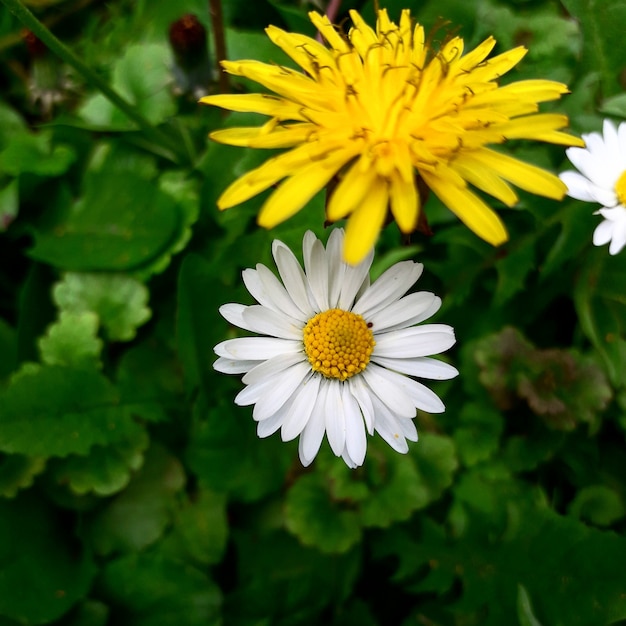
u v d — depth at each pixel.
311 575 0.09
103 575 0.08
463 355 0.09
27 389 0.08
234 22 0.11
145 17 0.11
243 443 0.09
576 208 0.09
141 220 0.09
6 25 0.12
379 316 0.06
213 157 0.10
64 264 0.09
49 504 0.09
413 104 0.06
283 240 0.09
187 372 0.09
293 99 0.06
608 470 0.09
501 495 0.09
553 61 0.10
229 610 0.08
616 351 0.09
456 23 0.10
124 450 0.09
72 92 0.11
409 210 0.05
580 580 0.08
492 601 0.08
